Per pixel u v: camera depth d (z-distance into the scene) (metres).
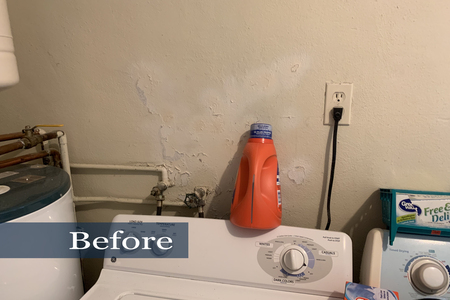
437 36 0.67
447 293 0.60
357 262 0.84
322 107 0.76
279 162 0.82
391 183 0.78
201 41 0.77
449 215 0.65
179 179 0.89
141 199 0.92
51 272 0.64
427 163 0.74
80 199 0.93
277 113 0.78
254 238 0.68
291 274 0.64
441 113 0.71
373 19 0.69
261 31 0.74
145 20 0.78
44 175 0.73
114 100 0.86
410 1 0.66
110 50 0.82
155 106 0.84
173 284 0.67
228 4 0.74
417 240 0.65
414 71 0.70
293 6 0.71
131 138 0.88
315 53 0.73
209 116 0.82
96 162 0.92
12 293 0.58
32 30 0.85
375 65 0.71
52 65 0.86
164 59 0.80
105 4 0.79
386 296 0.55
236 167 0.84
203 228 0.70
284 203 0.84
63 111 0.90
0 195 0.61
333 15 0.70
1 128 0.94
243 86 0.78
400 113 0.73
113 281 0.68
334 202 0.82
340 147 0.77
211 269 0.67
